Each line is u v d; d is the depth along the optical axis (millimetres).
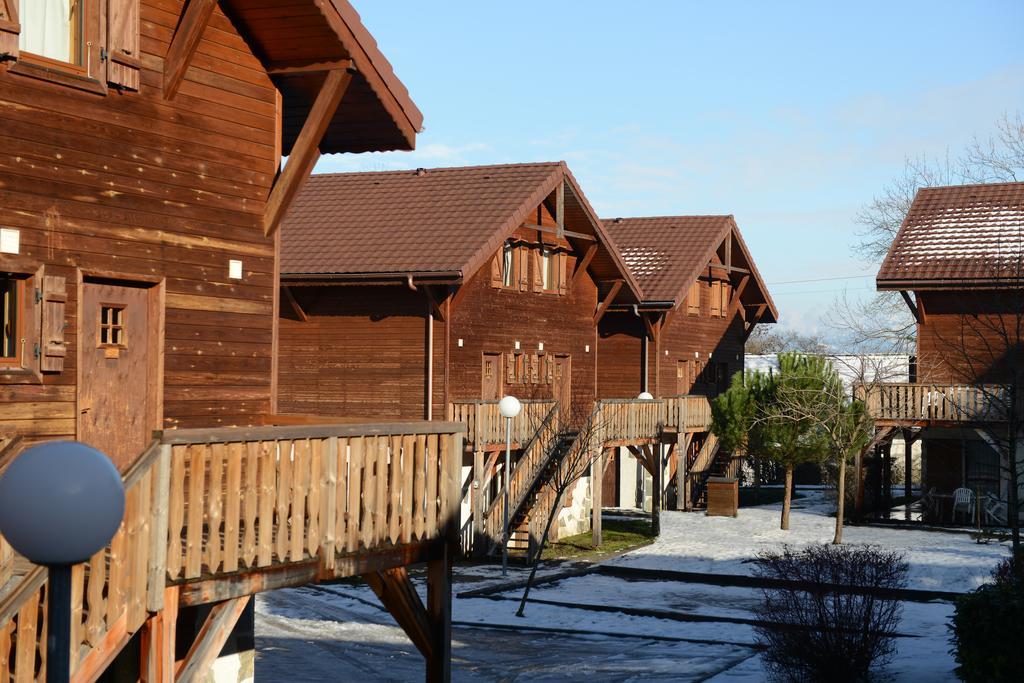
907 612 20719
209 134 11977
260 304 12648
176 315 11633
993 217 32969
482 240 26203
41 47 10352
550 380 31859
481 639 19094
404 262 25922
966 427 29422
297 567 9750
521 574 24719
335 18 11961
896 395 30219
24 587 7957
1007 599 11539
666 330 38188
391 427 10539
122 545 8266
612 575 25359
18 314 10164
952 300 31188
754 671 16156
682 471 35375
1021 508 30469
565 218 32000
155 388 11398
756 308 44969
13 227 9938
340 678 15852
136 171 11141
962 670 11758
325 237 27766
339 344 27609
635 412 30750
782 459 29875
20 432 10023
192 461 8648
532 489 27828
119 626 8227
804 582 15617
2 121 9852
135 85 11000
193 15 11258
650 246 38531
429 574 11383
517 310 29953
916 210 34250
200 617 11672
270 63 12672
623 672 16312
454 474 11453
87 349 10773
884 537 28906
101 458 5227
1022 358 30156
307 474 9727
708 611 21141
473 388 27906
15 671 8250
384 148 13906
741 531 30688
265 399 12734
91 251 10672
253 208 12555
